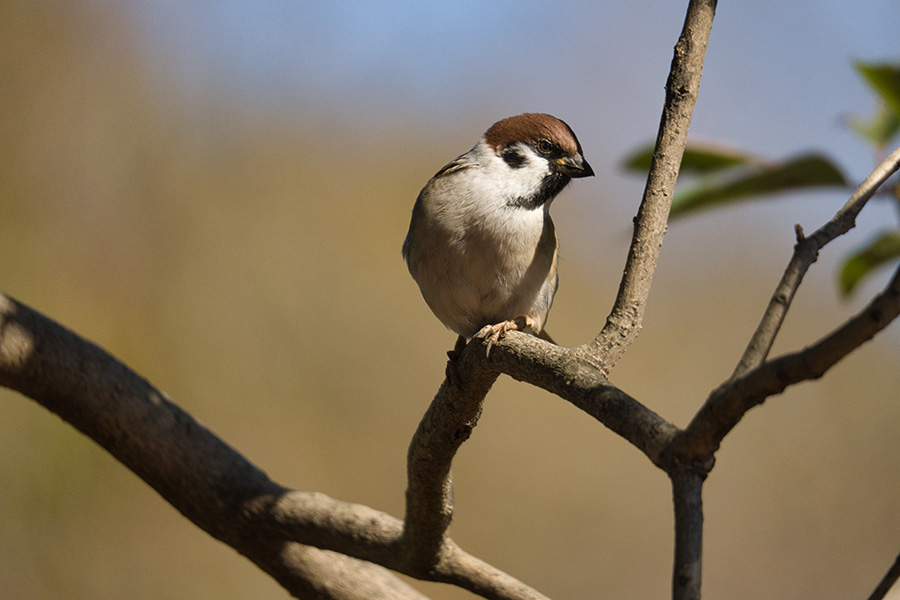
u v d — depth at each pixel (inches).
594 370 123.0
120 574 383.2
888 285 82.6
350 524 177.9
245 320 490.3
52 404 177.8
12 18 481.7
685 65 130.8
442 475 161.3
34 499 375.2
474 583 174.1
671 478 97.9
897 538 457.1
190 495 182.2
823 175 173.0
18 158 468.8
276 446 466.0
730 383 95.1
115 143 494.3
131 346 465.1
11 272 447.2
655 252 129.4
